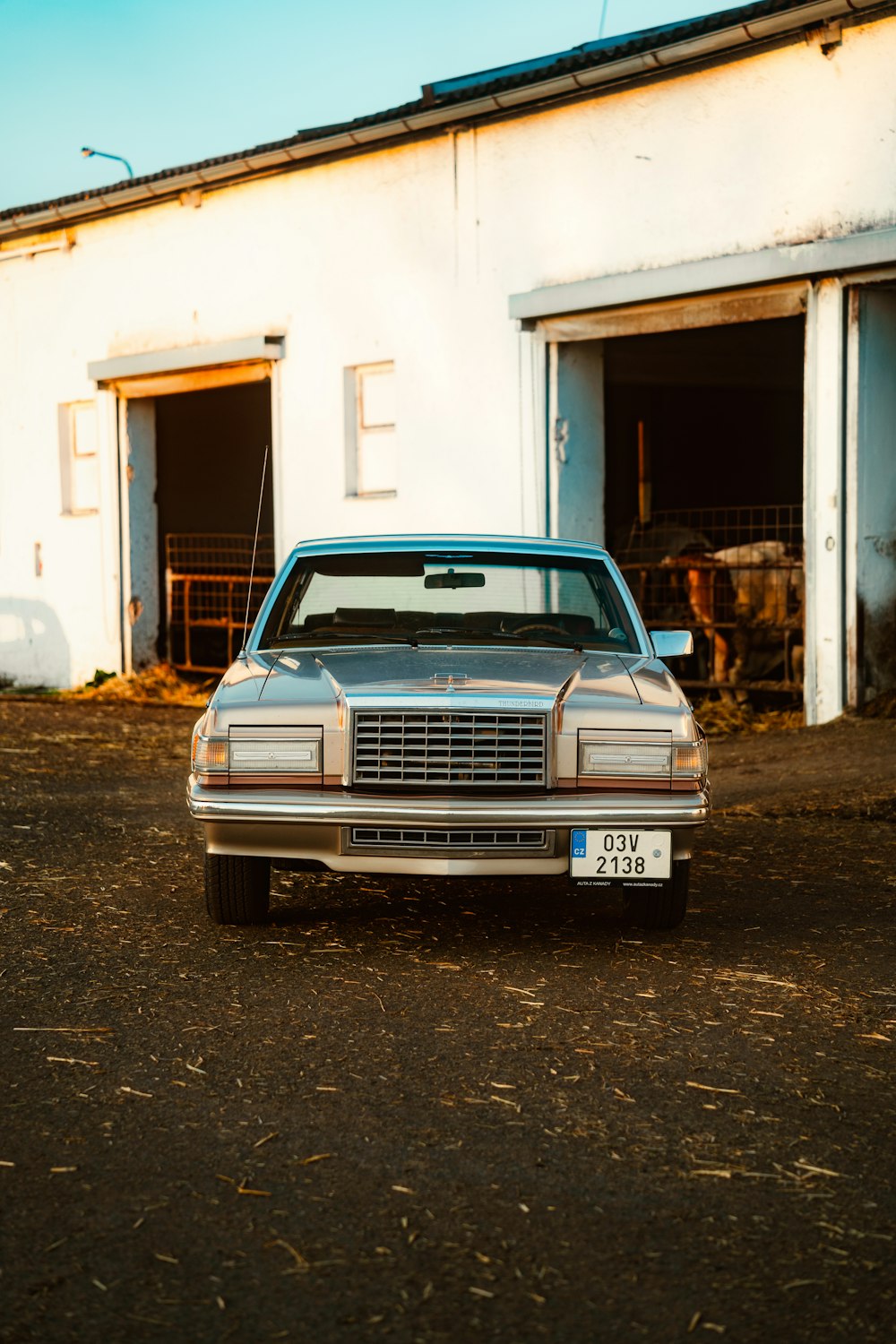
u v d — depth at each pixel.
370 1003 4.93
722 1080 4.21
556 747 5.43
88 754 12.04
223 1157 3.63
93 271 18.20
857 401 11.17
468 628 6.68
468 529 14.20
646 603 14.07
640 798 5.39
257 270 16.05
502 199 13.53
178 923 6.05
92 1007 4.86
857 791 8.95
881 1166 3.61
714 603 13.38
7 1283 3.00
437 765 5.39
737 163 11.66
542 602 6.77
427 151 14.12
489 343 13.83
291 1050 4.43
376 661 6.07
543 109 13.08
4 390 19.70
